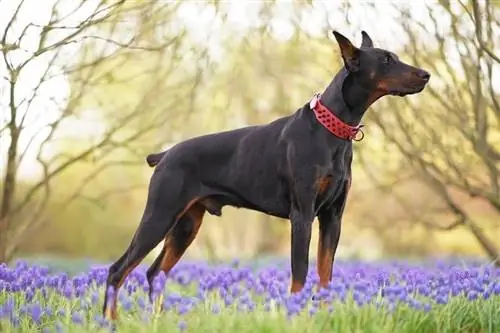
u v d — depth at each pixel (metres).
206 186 6.75
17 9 7.62
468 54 8.85
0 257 9.04
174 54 9.23
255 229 22.80
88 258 19.97
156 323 5.39
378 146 11.84
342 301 6.04
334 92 6.37
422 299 6.17
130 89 11.76
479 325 6.01
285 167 6.45
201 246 19.53
